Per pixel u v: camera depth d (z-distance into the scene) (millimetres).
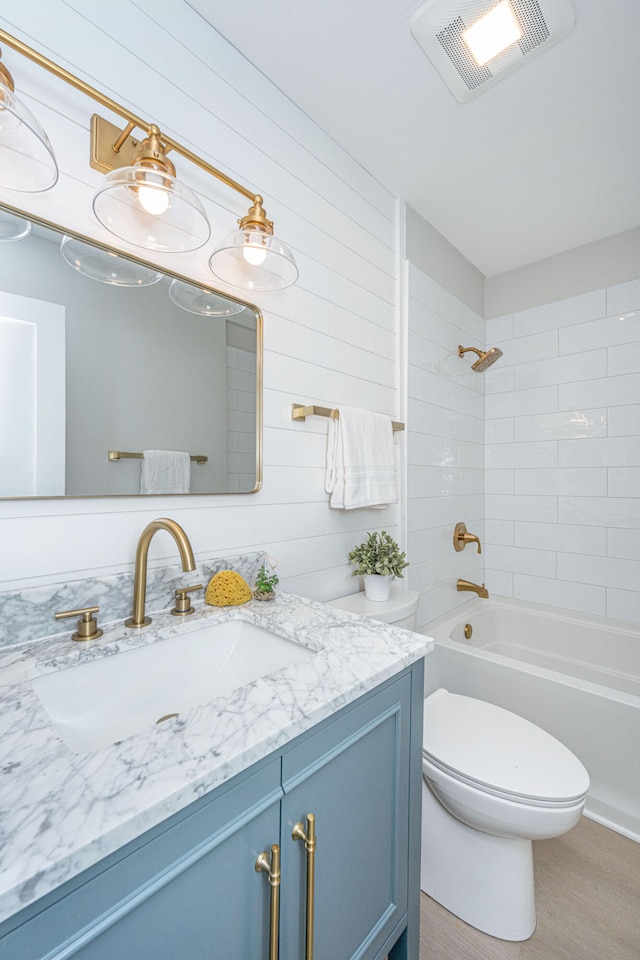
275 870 545
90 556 882
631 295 2078
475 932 1084
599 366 2168
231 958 523
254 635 969
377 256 1723
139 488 959
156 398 996
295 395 1350
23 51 678
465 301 2346
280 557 1292
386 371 1759
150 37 995
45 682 694
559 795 954
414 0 1057
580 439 2227
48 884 345
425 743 1142
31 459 800
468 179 1733
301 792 606
